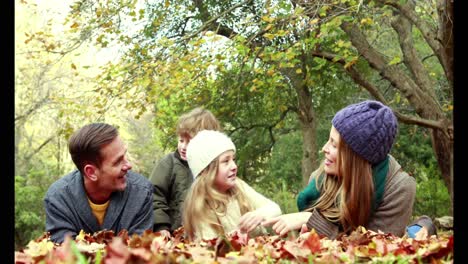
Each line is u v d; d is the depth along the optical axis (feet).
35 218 56.08
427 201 52.13
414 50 40.91
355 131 9.50
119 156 10.39
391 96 53.57
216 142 11.16
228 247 6.18
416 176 55.06
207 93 39.96
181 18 42.39
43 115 57.98
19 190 56.18
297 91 46.06
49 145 62.18
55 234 10.40
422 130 53.57
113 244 4.74
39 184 60.75
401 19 41.04
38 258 5.81
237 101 38.91
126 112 61.36
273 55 32.50
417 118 37.68
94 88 37.88
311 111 46.88
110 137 10.37
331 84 48.49
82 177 10.75
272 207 10.77
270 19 31.58
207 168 11.05
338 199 9.91
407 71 53.62
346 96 49.88
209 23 35.50
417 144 55.01
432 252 5.93
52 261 5.52
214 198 10.96
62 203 10.54
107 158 10.31
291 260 5.96
